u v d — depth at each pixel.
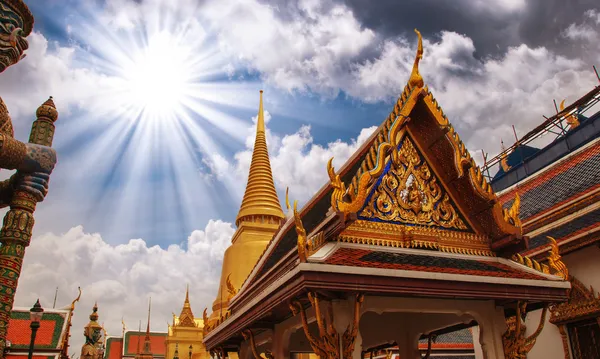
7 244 8.20
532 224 15.09
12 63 8.07
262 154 43.69
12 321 29.02
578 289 13.00
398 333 11.37
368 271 6.54
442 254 8.17
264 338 11.10
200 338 52.31
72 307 31.22
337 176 7.36
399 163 8.64
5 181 9.05
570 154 16.06
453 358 21.44
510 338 8.08
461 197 8.80
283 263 9.33
